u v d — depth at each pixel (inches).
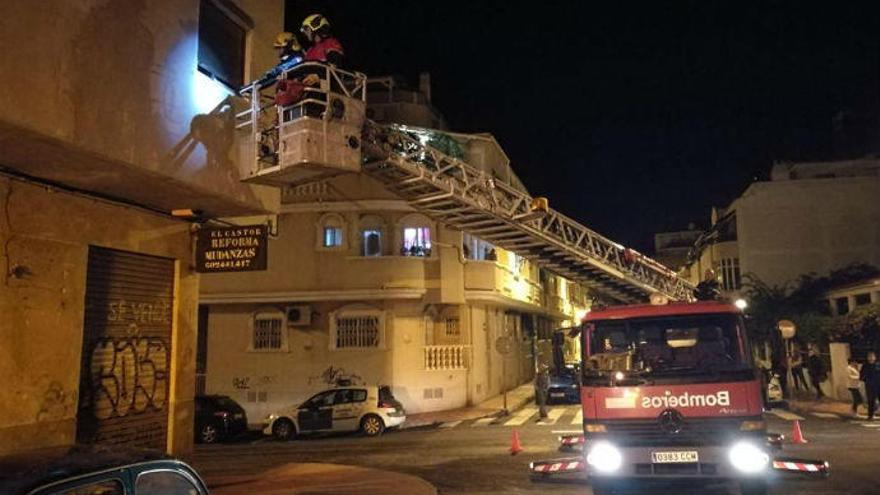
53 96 268.2
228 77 416.8
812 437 581.0
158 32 333.7
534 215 543.8
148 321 406.0
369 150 436.8
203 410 801.6
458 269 984.9
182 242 431.8
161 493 161.5
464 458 537.6
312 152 354.0
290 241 970.7
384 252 964.0
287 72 368.8
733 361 342.3
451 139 983.6
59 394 328.5
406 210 972.6
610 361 355.6
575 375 1003.9
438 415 924.6
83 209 354.6
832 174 1550.2
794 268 1456.7
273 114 425.1
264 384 971.9
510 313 1321.4
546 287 1525.6
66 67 275.6
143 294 403.5
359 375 954.1
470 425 803.4
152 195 374.0
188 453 429.1
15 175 312.3
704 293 564.1
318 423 776.9
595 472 343.3
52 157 294.7
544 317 1681.8
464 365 999.6
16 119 250.8
